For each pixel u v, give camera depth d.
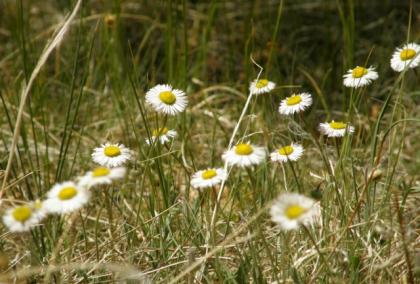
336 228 0.93
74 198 0.84
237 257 0.94
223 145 1.17
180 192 1.04
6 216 0.84
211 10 1.33
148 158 0.96
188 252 0.91
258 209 0.97
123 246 0.98
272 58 1.28
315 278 0.88
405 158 1.13
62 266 0.88
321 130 0.95
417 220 0.98
